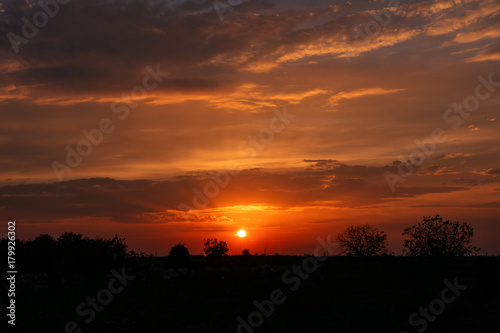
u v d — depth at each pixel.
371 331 17.91
